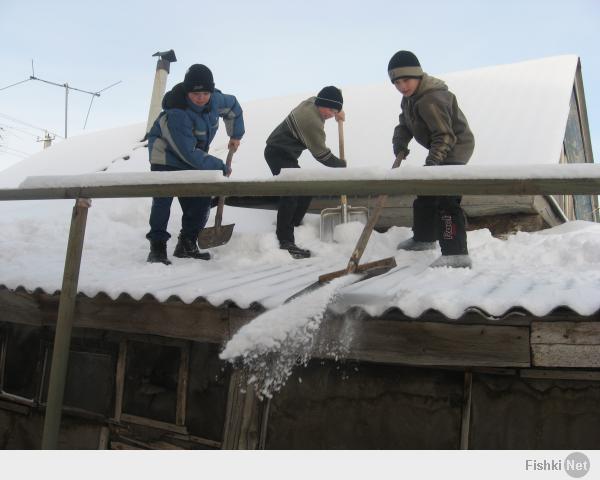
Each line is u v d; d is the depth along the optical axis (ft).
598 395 8.93
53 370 9.15
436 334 8.77
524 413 9.34
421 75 12.92
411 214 16.43
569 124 25.63
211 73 13.73
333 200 17.53
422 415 10.02
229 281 11.42
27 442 14.38
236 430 10.84
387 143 20.33
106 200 20.81
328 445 10.64
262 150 22.48
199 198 14.32
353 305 8.86
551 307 7.84
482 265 12.69
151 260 13.96
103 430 13.38
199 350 12.40
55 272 12.82
